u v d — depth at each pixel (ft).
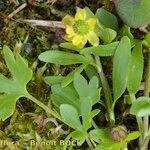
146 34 0.36
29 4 0.39
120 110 0.37
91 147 0.35
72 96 0.35
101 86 0.36
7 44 0.38
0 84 0.35
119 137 0.33
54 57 0.35
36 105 0.37
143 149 0.35
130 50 0.33
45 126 0.37
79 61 0.35
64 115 0.33
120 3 0.34
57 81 0.35
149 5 0.34
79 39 0.33
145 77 0.36
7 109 0.34
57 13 0.38
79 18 0.33
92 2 0.38
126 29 0.35
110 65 0.38
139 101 0.33
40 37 0.38
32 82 0.38
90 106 0.33
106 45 0.34
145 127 0.35
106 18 0.36
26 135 0.37
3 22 0.38
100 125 0.37
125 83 0.33
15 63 0.34
